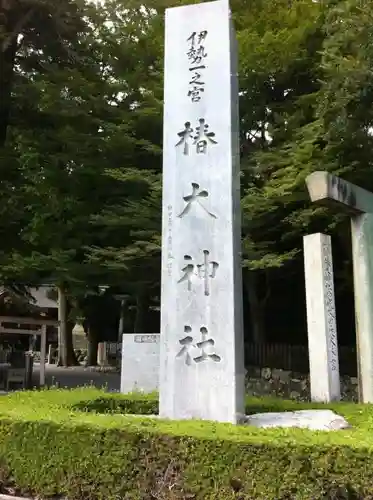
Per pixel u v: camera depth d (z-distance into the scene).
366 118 11.88
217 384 5.86
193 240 6.25
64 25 14.65
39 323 16.81
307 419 6.27
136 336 10.96
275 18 15.46
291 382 15.29
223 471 4.26
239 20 15.70
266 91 15.62
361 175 13.66
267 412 7.25
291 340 19.16
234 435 4.41
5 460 5.15
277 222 15.10
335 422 5.89
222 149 6.36
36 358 34.72
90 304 27.86
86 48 15.95
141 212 14.35
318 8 14.66
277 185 13.42
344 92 11.27
